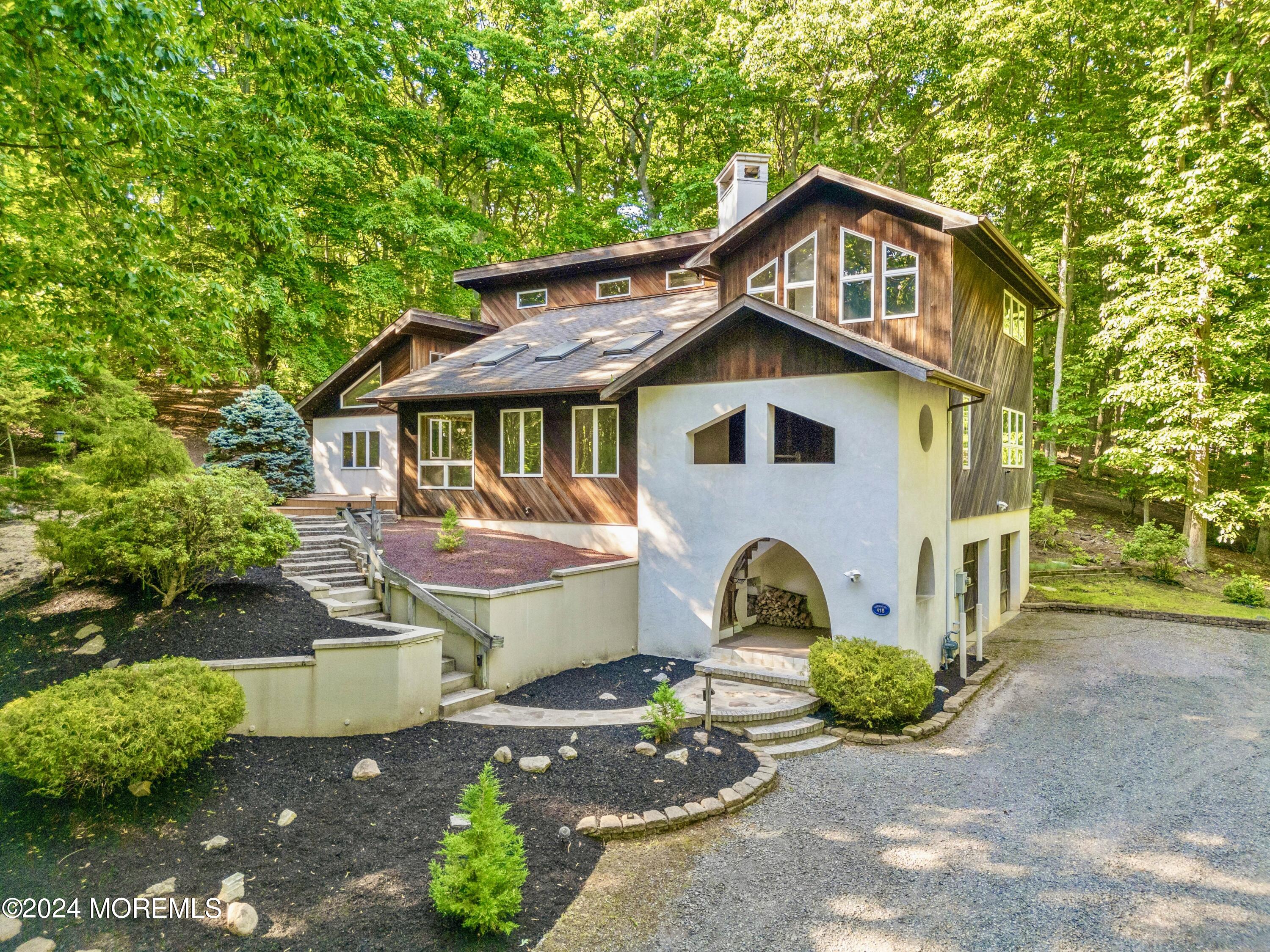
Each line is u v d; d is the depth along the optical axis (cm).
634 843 676
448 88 2772
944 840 699
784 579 1496
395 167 2852
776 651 1211
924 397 1218
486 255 2709
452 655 1088
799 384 1181
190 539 938
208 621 909
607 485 1535
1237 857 675
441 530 1537
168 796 634
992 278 1574
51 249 888
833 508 1144
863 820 739
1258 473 2581
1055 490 3231
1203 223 1942
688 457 1308
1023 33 2222
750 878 623
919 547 1187
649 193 3406
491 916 504
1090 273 2677
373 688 859
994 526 1698
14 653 849
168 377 1080
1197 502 2078
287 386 2831
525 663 1115
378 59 1116
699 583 1287
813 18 2431
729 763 853
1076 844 695
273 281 2186
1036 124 2447
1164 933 556
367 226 2430
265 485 1107
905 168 3011
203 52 982
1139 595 2005
